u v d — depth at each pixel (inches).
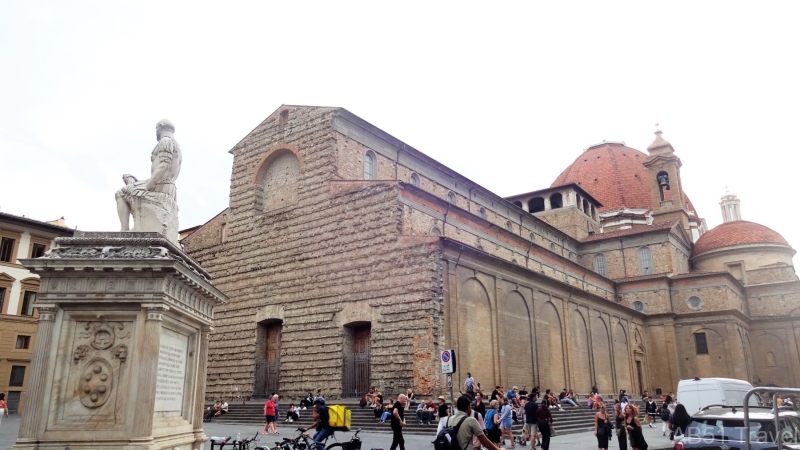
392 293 1513.3
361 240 1624.0
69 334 517.3
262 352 1807.3
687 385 1424.7
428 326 1421.0
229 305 1898.4
